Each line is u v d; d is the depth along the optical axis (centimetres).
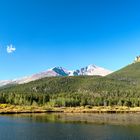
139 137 7981
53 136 8081
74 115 16838
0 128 9738
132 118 14275
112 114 18162
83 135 8300
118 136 8138
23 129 9500
